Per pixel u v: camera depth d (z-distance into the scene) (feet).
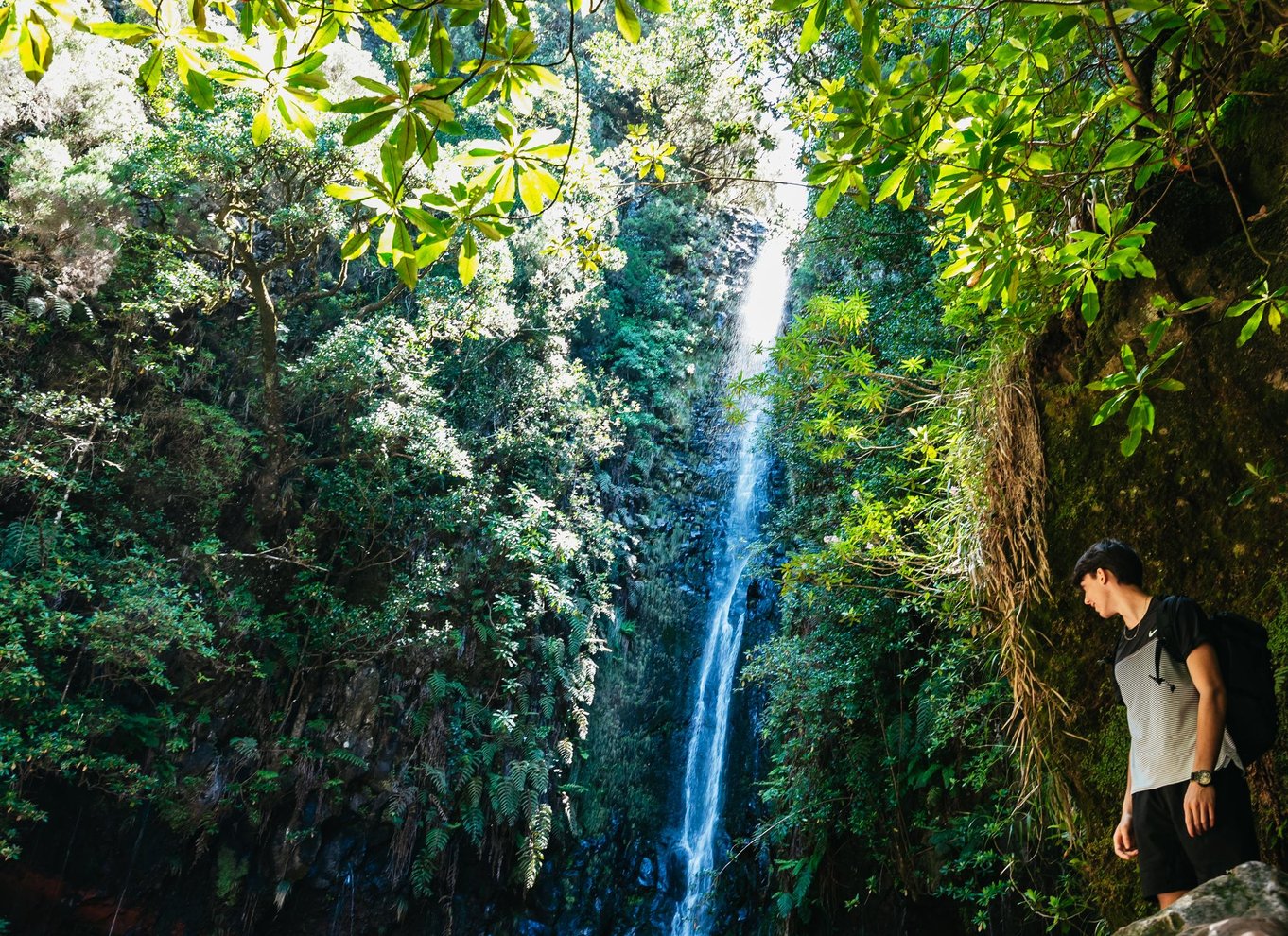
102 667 35.70
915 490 21.13
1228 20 9.75
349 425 43.96
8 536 34.27
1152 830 8.02
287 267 48.14
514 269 48.60
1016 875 25.04
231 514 41.55
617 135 61.26
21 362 37.99
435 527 43.86
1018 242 10.12
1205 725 7.49
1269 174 10.42
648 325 61.26
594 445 50.08
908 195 8.67
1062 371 12.55
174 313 43.62
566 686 45.62
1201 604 10.42
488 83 6.84
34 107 37.37
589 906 44.14
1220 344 10.68
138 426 39.04
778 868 37.99
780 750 37.81
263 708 39.11
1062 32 8.25
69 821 34.63
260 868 37.88
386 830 40.45
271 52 6.88
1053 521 12.33
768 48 29.96
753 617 49.52
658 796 48.62
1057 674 12.19
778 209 62.54
